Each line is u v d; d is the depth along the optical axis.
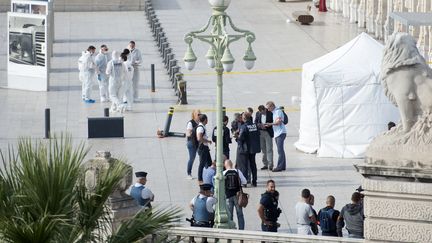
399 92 52.19
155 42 157.00
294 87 128.38
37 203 47.88
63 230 48.38
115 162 56.91
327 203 74.12
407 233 52.34
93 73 121.88
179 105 120.06
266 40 158.25
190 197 88.56
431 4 134.38
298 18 170.88
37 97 125.06
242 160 91.06
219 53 78.31
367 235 52.94
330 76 99.00
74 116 116.44
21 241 47.44
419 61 52.09
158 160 99.44
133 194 73.69
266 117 95.50
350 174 94.56
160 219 50.69
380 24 158.12
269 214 75.62
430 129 51.78
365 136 99.12
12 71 129.25
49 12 140.75
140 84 131.38
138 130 110.06
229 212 78.56
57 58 146.88
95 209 49.81
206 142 91.12
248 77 133.62
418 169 51.56
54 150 49.31
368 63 99.75
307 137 100.56
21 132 109.44
